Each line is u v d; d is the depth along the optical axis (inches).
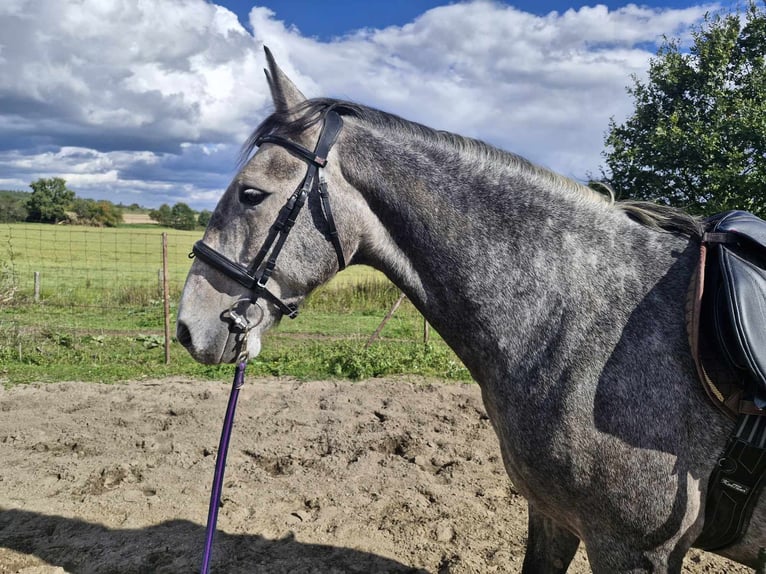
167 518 144.4
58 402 231.1
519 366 73.2
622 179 537.3
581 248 75.0
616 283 72.8
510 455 75.9
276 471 178.7
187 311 76.8
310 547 133.9
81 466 172.4
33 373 275.7
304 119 77.4
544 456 71.2
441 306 78.4
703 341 67.6
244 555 130.0
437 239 77.0
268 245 75.8
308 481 167.2
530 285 74.1
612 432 67.8
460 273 76.3
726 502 68.4
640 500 67.4
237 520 144.7
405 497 158.1
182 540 134.5
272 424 212.1
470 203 76.9
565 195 78.1
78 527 139.1
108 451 184.1
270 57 81.0
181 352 324.8
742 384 66.0
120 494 155.7
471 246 76.0
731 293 65.0
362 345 339.3
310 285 78.2
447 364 300.7
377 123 80.7
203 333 76.5
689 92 534.9
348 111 81.1
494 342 75.1
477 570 125.3
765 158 467.5
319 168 76.6
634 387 68.1
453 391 258.5
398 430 208.8
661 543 68.5
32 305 490.0
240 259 76.5
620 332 70.2
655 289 71.9
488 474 174.6
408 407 235.6
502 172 78.4
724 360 66.9
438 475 175.9
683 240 75.4
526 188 77.8
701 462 68.6
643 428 67.2
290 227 76.0
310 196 76.4
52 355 308.7
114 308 498.6
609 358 69.5
